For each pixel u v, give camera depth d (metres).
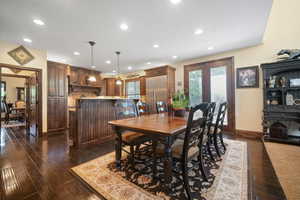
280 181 1.66
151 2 1.95
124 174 1.83
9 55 3.33
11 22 2.41
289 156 2.34
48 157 2.42
